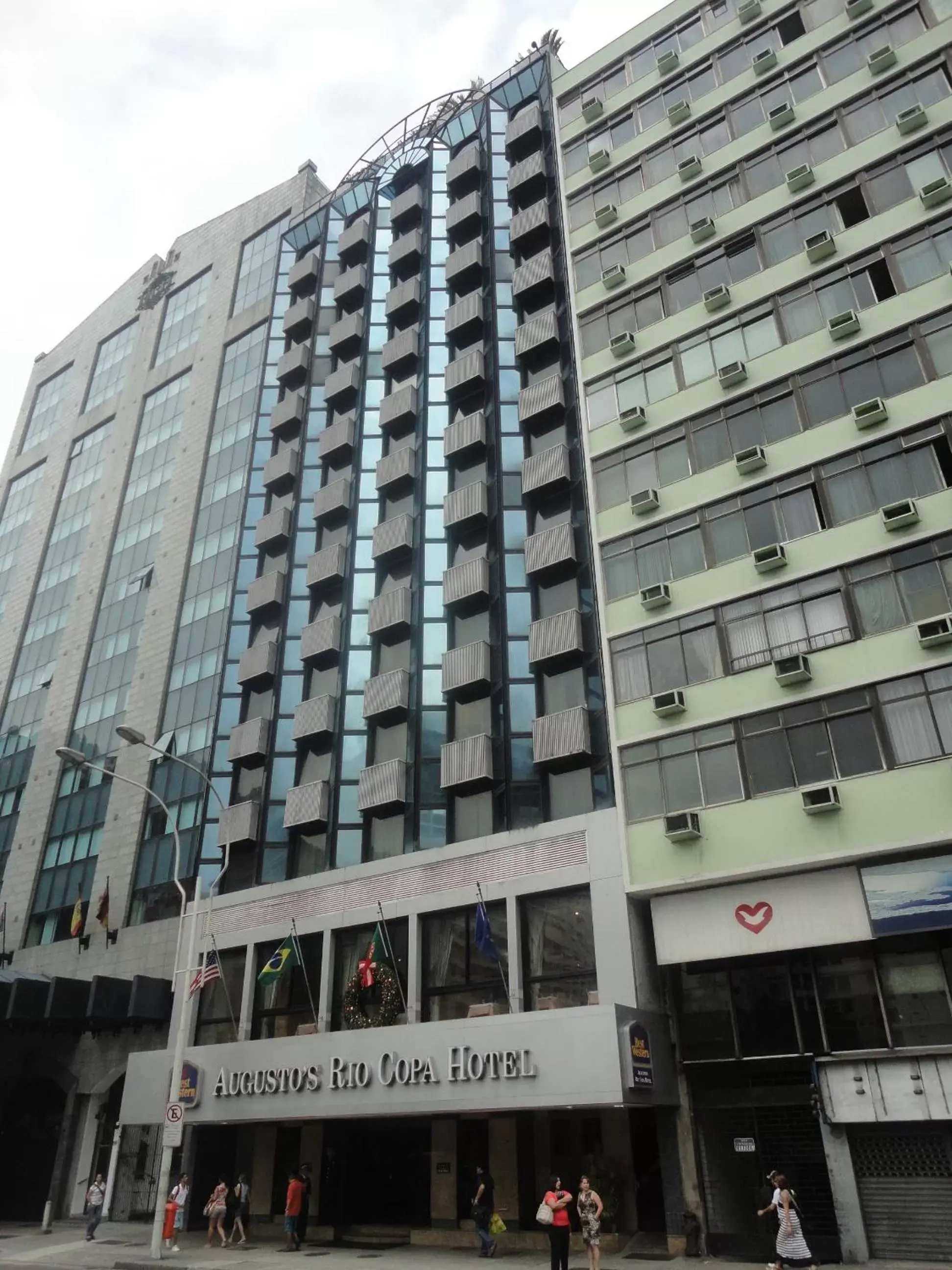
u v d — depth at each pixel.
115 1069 30.38
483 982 22.30
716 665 21.14
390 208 41.72
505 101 39.44
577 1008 19.00
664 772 20.91
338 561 32.41
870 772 18.27
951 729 17.75
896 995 17.61
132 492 48.03
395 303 37.03
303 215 45.69
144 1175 28.59
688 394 24.69
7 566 53.22
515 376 32.00
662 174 28.41
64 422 56.62
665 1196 18.50
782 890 18.75
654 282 26.95
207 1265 18.97
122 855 35.16
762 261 24.98
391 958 23.84
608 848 21.25
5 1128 32.47
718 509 22.77
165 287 55.41
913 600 19.19
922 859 17.45
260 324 46.78
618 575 23.80
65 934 35.50
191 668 37.69
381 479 32.84
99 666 42.72
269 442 40.53
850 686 19.11
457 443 31.27
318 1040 22.42
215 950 27.11
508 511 29.02
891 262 22.64
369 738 28.42
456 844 24.11
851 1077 17.31
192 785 34.00
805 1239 15.55
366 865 25.55
